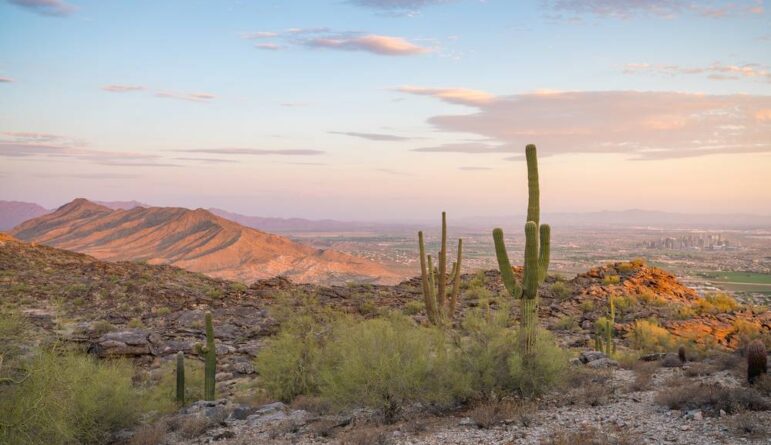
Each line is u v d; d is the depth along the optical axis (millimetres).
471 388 12133
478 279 36969
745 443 8297
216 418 13539
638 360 16938
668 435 9016
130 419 13531
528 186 13242
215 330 25219
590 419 10383
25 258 39250
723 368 13969
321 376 14531
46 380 9961
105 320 26500
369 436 10180
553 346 13039
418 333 12758
